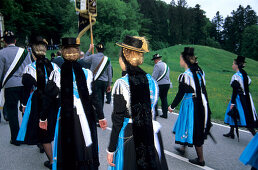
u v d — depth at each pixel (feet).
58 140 7.79
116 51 126.93
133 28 225.56
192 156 12.71
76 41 7.77
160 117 21.03
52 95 8.04
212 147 14.25
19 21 120.06
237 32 331.98
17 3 119.96
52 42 183.42
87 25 18.86
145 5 303.48
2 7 97.45
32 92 10.32
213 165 11.68
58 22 189.67
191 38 333.62
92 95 8.10
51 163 10.42
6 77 12.90
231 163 11.97
